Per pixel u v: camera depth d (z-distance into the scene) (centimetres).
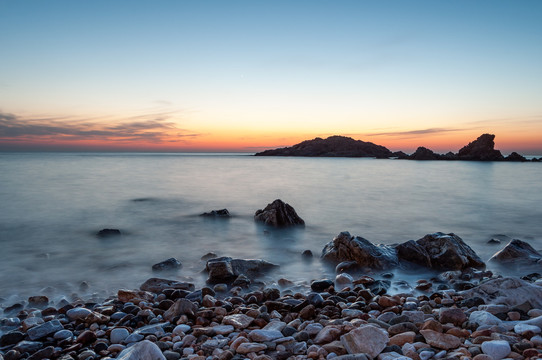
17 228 1608
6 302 755
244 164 9181
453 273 877
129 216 1908
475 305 615
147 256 1147
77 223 1723
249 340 488
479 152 11488
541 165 8588
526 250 1024
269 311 650
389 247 1033
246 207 2211
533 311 540
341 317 595
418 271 941
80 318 621
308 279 904
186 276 934
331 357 426
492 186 3550
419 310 605
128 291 738
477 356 401
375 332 455
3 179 3956
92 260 1100
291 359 433
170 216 1905
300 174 5294
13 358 477
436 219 1847
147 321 607
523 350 412
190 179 4241
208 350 468
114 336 533
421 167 7550
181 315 604
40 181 3759
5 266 1034
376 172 5850
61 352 492
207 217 1847
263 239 1391
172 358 448
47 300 743
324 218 1858
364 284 823
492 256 1045
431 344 449
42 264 1055
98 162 9644
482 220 1827
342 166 8044
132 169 6234
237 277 883
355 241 1009
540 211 2094
